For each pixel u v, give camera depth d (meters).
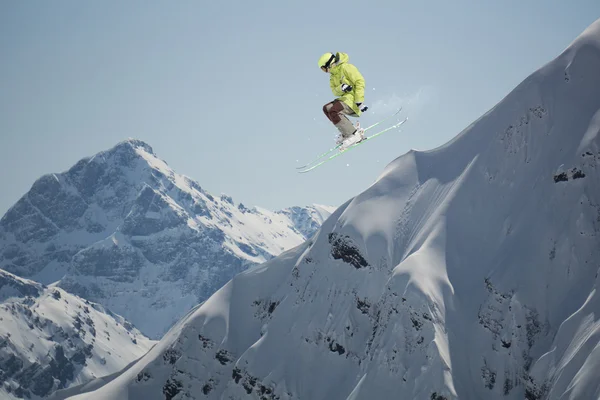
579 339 85.81
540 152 113.00
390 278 105.75
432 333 95.69
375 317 107.19
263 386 107.19
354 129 31.58
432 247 108.44
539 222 104.88
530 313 95.44
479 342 95.75
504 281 99.81
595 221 100.75
